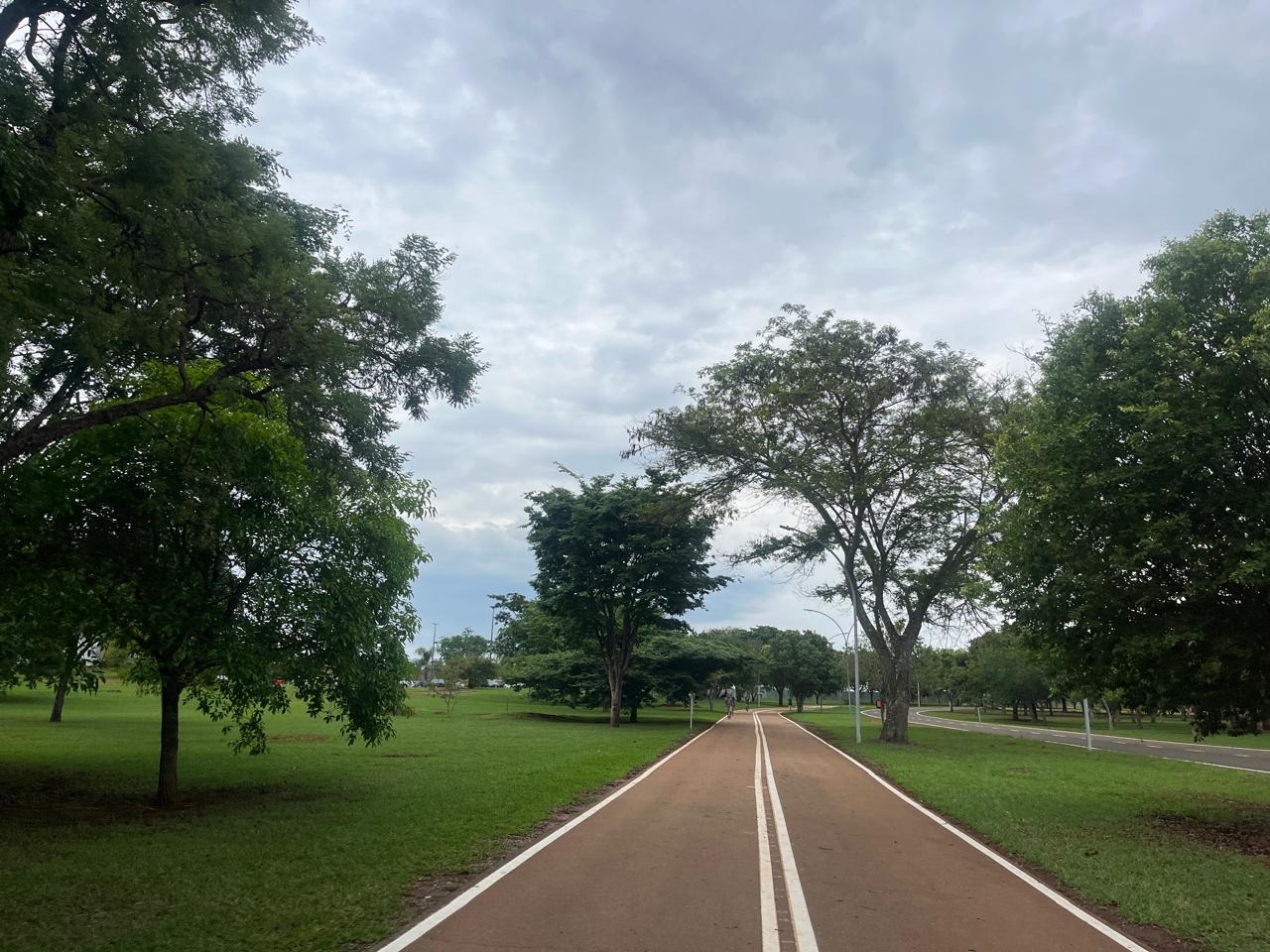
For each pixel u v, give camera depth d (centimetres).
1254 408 1062
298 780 1570
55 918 663
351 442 1254
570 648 5231
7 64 731
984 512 1623
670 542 4200
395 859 875
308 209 1198
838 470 3262
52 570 1107
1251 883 847
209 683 1314
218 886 763
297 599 1255
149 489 1144
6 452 849
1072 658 1288
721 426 3334
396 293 1123
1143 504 1087
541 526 4478
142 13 824
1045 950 616
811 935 636
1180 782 1975
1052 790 1689
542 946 598
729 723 4806
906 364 3194
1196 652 1135
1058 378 1230
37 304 848
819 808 1345
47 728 2747
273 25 936
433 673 10462
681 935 630
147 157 818
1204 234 1191
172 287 960
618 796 1423
